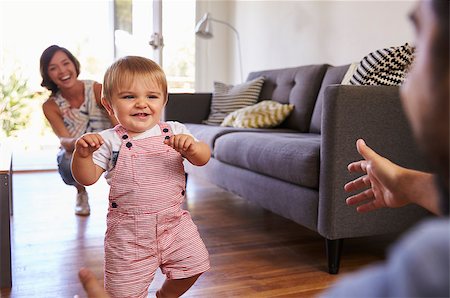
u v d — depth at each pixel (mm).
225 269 1708
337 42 2916
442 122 274
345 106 1564
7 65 3955
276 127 2857
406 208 1694
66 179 2418
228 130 2541
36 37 3973
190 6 4312
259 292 1513
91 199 2877
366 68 1948
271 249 1937
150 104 1169
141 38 4188
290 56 3451
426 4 285
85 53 4102
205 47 4375
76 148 1096
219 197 2906
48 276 1633
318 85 2701
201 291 1517
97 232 2170
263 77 3201
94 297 523
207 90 4430
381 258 1835
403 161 1660
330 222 1606
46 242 2008
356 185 868
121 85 1153
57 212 2539
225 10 4414
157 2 4137
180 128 1239
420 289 220
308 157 1688
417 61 296
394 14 2428
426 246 226
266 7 3762
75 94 2340
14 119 4062
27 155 4133
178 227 1191
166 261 1188
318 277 1639
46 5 3955
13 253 1859
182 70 4344
